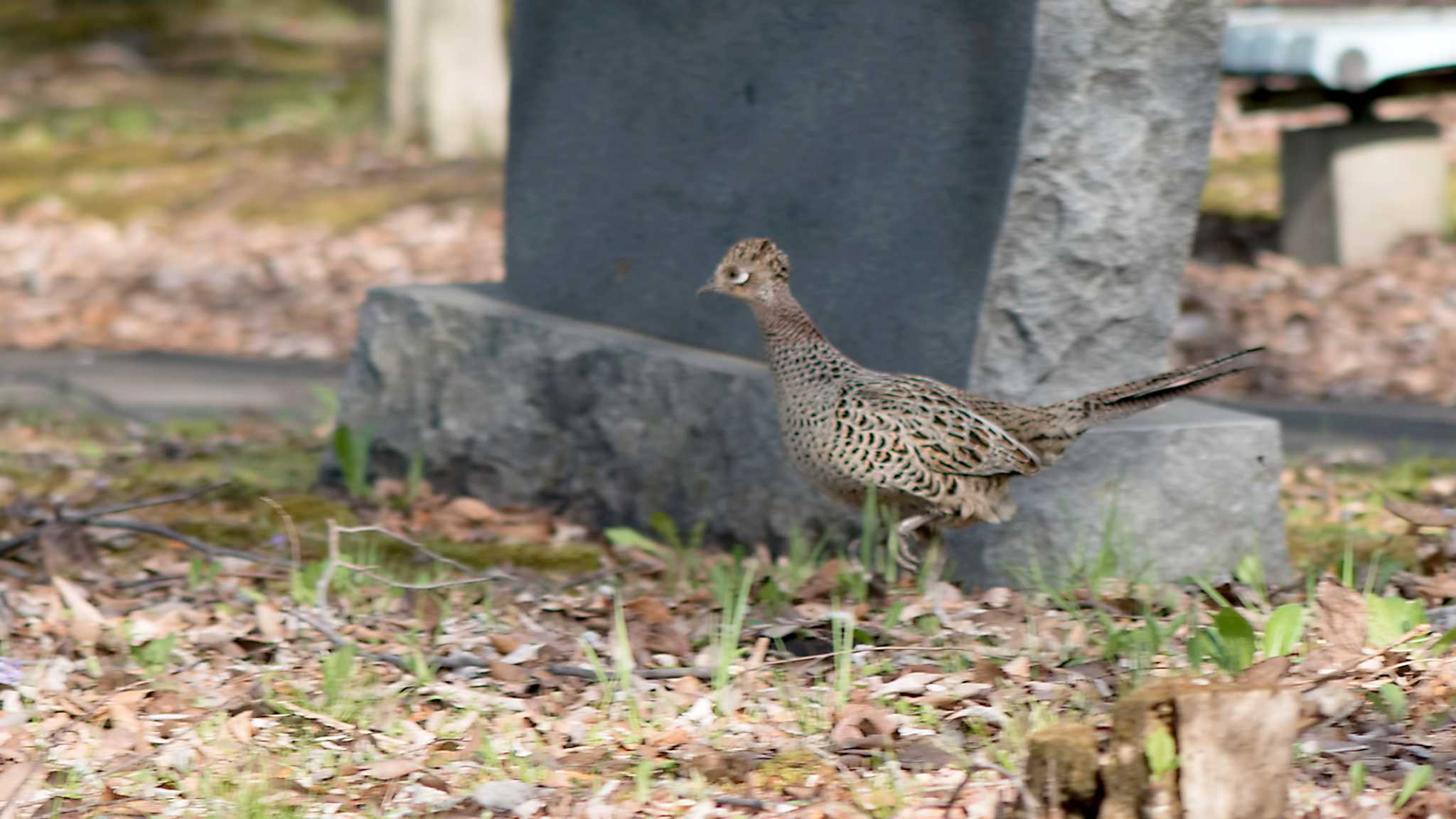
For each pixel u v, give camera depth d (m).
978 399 9.80
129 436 16.61
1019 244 10.67
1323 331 20.22
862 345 11.63
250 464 15.48
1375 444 15.66
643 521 12.84
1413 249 22.69
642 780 7.33
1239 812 6.10
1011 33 10.53
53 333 23.00
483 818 7.18
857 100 11.62
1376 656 8.38
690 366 12.39
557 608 10.57
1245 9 27.67
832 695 8.45
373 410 14.92
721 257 12.71
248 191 31.45
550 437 13.55
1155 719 6.12
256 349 22.36
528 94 14.42
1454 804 6.74
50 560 11.31
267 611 9.88
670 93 13.10
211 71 47.44
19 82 45.59
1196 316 20.92
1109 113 10.64
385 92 35.41
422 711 8.67
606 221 13.72
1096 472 10.67
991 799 7.00
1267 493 11.01
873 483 9.70
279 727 8.45
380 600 10.70
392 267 26.23
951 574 10.85
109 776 7.77
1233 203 25.89
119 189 32.19
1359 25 23.34
